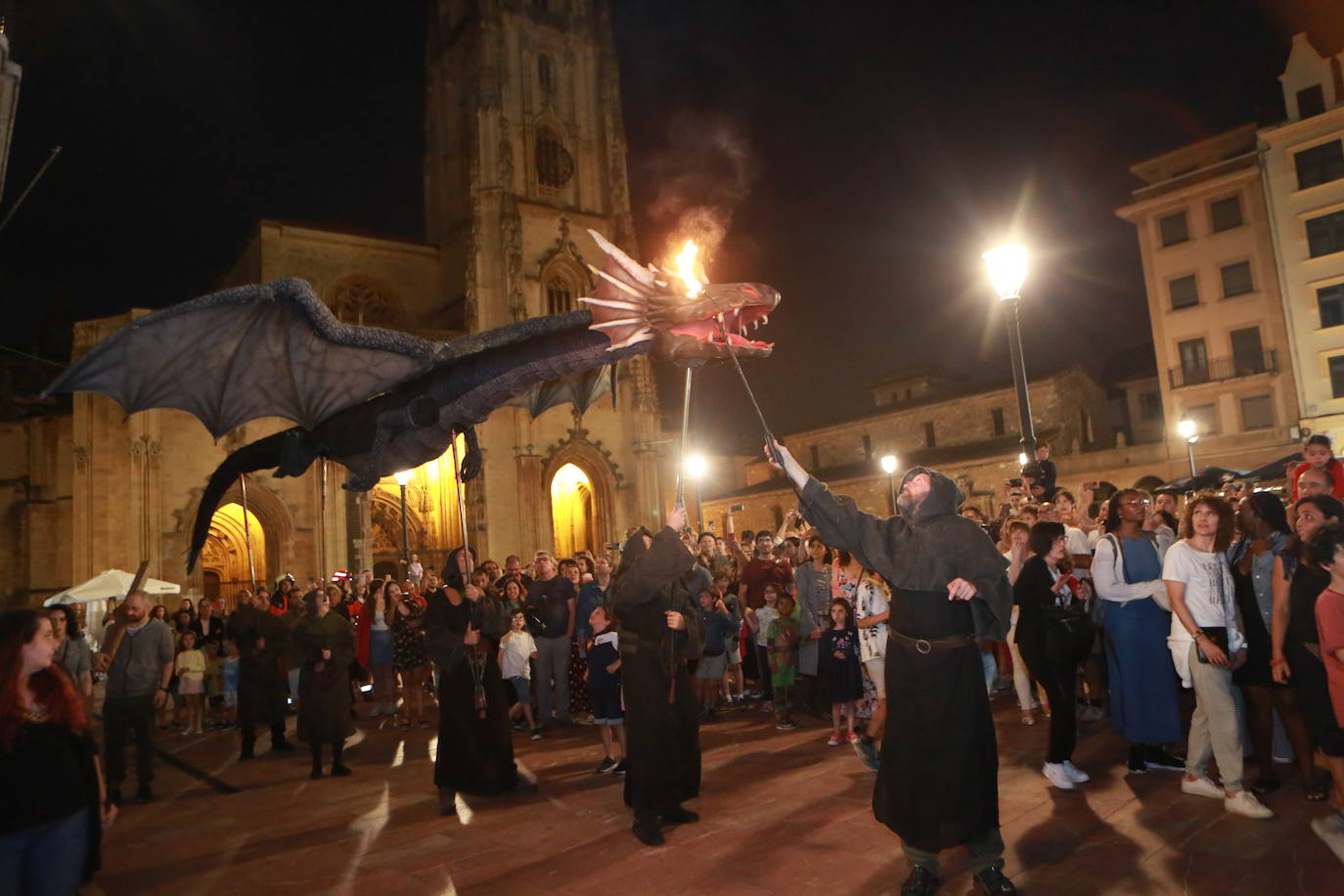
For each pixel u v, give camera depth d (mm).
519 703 11445
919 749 4398
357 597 16547
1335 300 31844
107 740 8586
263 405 4801
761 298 4617
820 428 51406
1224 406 34312
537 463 38625
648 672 5992
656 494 41188
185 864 6184
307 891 5363
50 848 3578
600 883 5051
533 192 41938
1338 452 31375
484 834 6289
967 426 44969
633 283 4574
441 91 46812
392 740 11195
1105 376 46188
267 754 10945
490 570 11617
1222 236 34719
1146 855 4828
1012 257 10664
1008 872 4746
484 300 39688
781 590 11141
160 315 4316
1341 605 4645
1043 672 6297
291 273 40531
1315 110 32562
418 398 4684
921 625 4500
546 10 44500
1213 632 5641
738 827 5941
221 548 40688
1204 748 5777
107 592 17984
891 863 5027
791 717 9906
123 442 31719
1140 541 6625
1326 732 4992
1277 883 4305
